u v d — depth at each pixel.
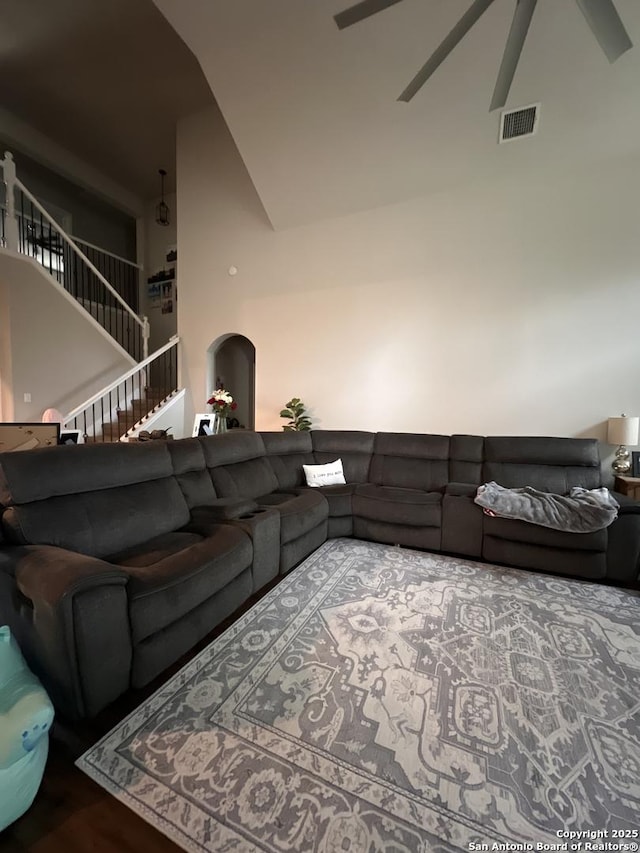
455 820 1.00
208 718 1.31
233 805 1.03
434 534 2.78
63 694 1.23
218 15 2.39
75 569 1.28
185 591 1.57
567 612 1.99
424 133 3.09
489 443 3.26
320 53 2.58
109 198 6.34
